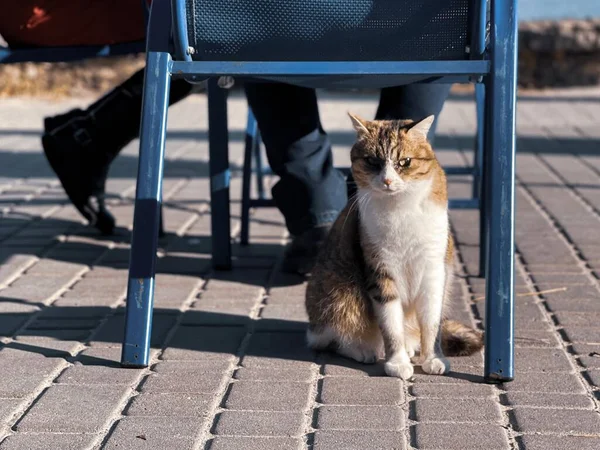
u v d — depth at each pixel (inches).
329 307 168.1
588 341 176.1
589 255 243.0
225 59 163.5
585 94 579.2
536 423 136.7
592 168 369.1
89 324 189.8
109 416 140.9
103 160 258.5
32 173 370.3
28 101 560.7
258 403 146.0
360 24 158.9
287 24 158.7
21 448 129.6
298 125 213.8
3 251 251.3
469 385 154.6
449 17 159.2
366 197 162.4
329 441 131.3
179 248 258.1
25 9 224.8
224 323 191.5
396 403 146.5
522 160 388.2
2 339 179.5
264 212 306.5
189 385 154.3
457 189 338.3
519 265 235.8
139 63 597.9
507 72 154.3
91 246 259.0
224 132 227.8
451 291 195.5
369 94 588.4
